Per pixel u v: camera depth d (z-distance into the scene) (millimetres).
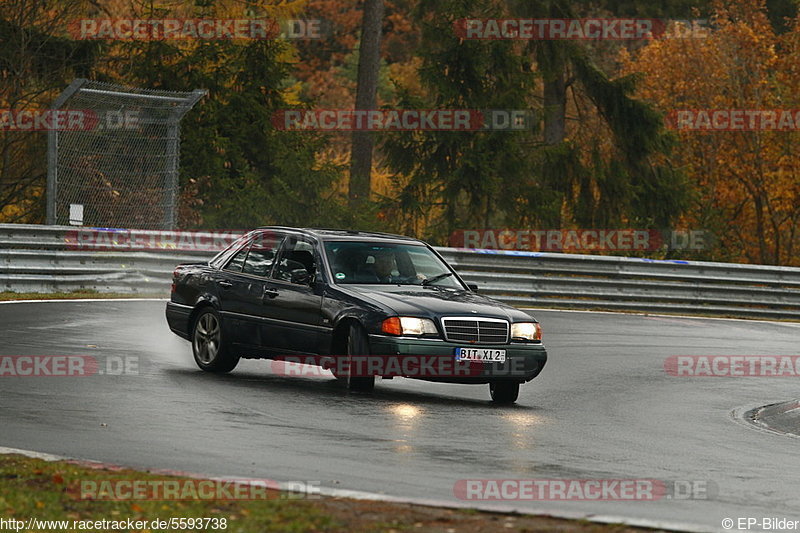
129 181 94562
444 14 124438
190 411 35781
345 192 136750
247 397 39156
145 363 46125
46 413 34188
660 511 25562
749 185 145125
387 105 124000
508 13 127438
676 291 87938
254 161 110938
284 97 115500
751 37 141625
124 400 37219
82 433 31391
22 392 37719
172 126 80438
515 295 84000
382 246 44750
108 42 107688
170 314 47344
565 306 85312
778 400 47312
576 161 129750
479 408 40500
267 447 30688
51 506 22734
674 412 42469
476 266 83438
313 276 42969
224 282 45250
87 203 91312
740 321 83875
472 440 33594
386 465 29141
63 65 105625
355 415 36781
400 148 126188
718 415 42469
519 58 124000
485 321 41031
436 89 124562
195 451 29656
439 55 124250
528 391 45844
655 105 143250
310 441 31859
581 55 129000
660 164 135125
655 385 49438
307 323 42344
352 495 24453
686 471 30828
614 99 129250
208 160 103688
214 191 104875
